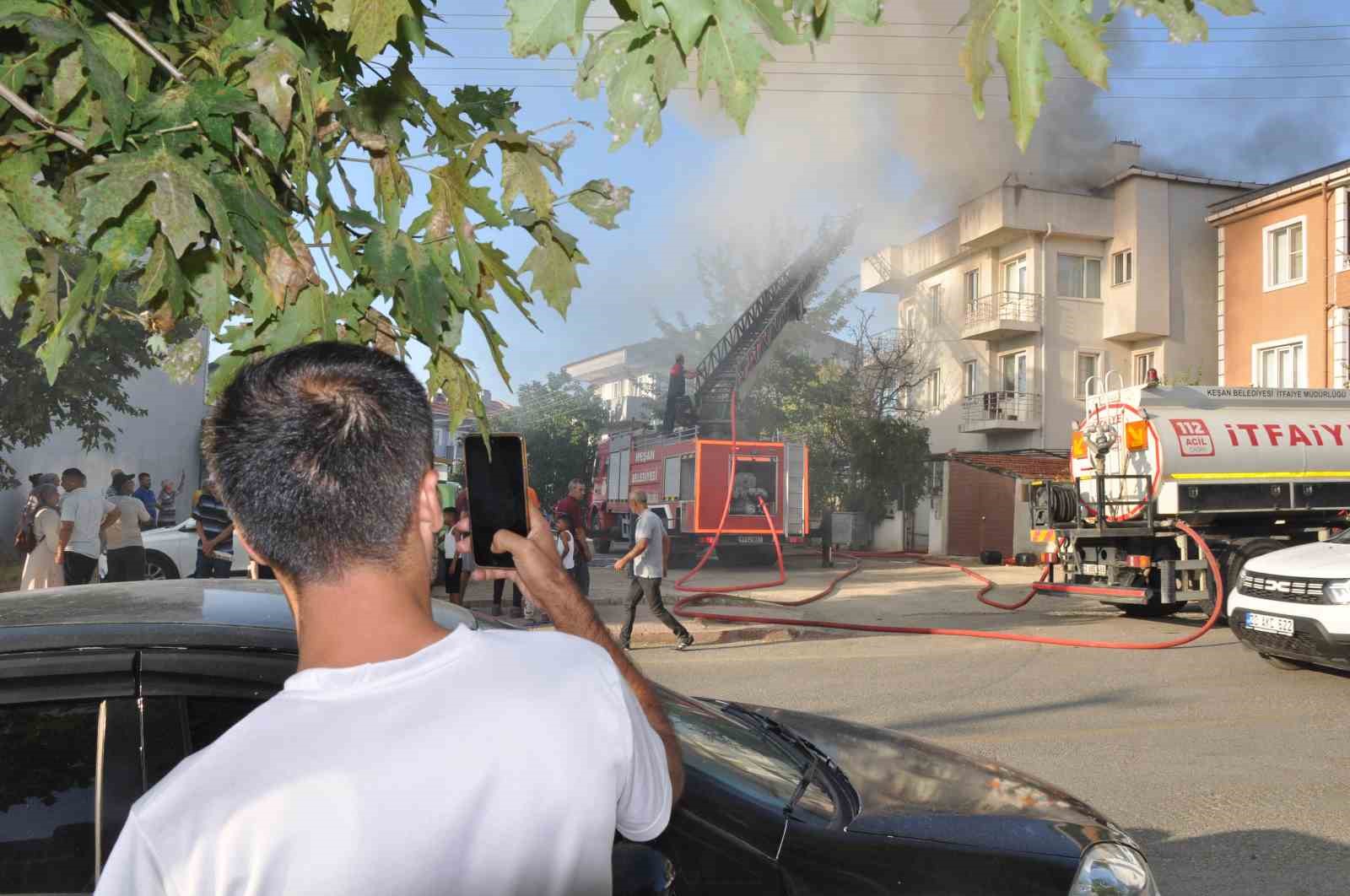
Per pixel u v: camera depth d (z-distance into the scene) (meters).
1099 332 28.20
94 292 1.52
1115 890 2.19
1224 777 5.66
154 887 0.94
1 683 1.90
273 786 0.97
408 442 1.10
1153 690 8.24
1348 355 22.33
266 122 1.46
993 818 2.34
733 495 21.89
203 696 1.97
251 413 1.08
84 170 1.34
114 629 2.02
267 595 2.41
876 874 2.12
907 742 3.05
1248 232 24.89
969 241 28.81
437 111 1.81
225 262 1.49
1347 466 13.25
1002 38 1.10
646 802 1.22
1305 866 4.34
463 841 1.00
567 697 1.14
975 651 10.39
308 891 0.94
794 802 2.31
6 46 1.40
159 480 27.31
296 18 1.64
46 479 14.24
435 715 1.05
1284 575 8.61
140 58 1.47
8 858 1.80
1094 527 13.40
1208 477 12.66
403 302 1.68
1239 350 25.02
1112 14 1.09
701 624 11.88
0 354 13.22
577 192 1.75
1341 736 6.65
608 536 28.75
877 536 32.38
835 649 10.61
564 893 1.06
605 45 1.27
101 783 1.87
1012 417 27.78
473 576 1.59
